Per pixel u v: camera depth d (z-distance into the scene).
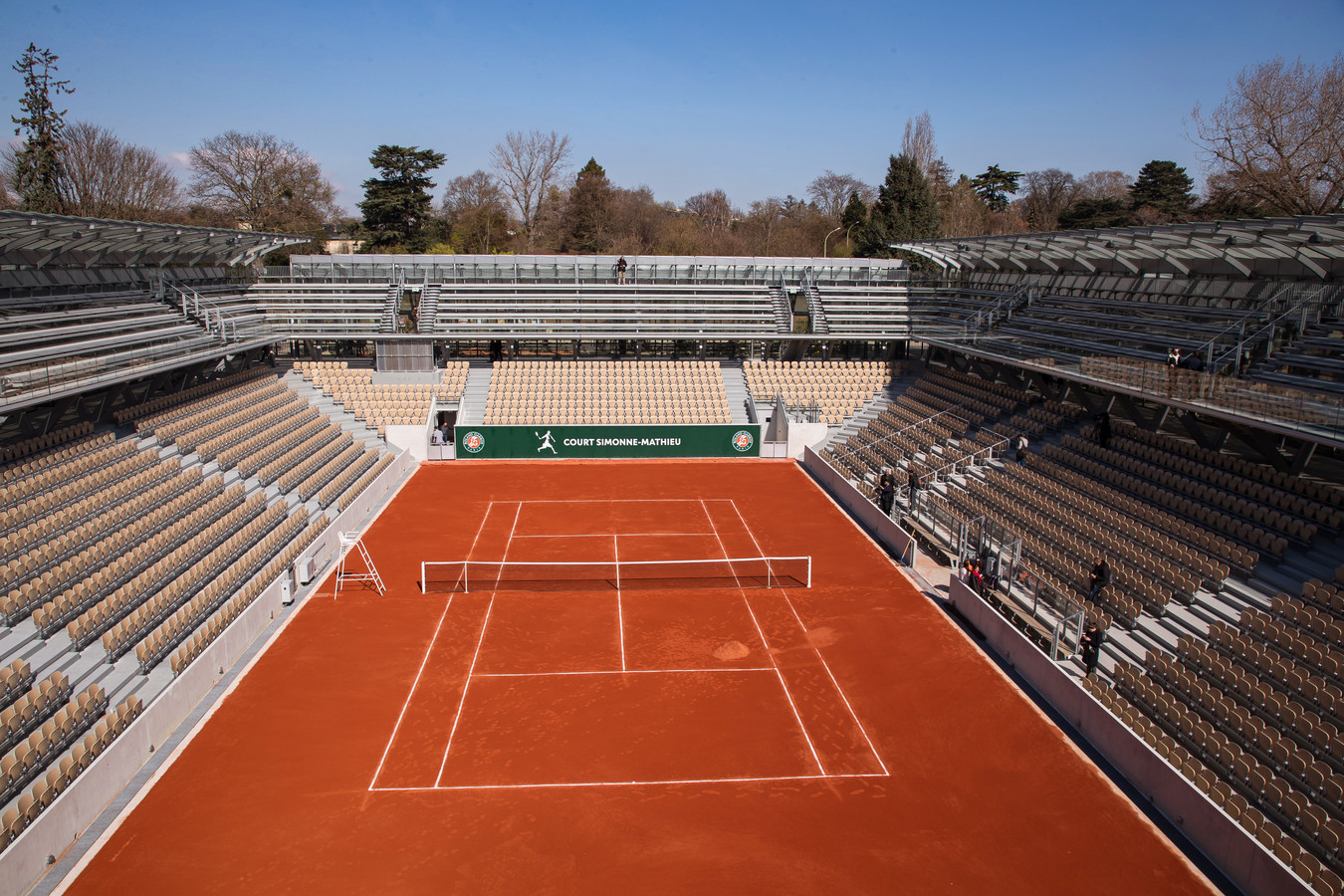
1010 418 39.06
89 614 20.91
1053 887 14.36
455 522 34.31
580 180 101.62
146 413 34.53
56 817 14.89
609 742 18.66
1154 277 37.34
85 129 71.81
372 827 15.77
